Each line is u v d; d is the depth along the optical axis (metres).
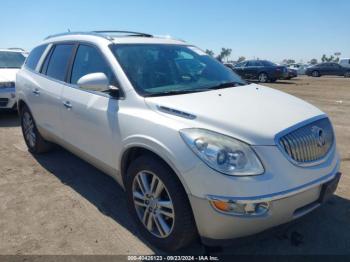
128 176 3.18
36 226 3.43
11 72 8.45
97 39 3.87
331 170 2.92
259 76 21.50
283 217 2.61
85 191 4.19
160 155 2.74
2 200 3.97
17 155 5.50
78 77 3.99
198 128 2.66
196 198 2.54
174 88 3.42
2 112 8.78
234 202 2.44
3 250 3.06
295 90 16.00
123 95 3.28
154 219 3.01
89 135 3.67
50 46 4.82
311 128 2.87
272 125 2.69
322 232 3.28
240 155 2.50
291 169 2.60
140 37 4.08
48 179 4.55
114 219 3.55
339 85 18.92
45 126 4.70
